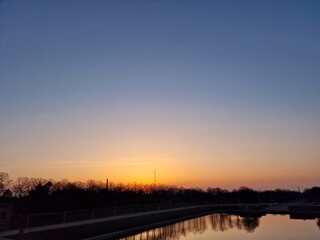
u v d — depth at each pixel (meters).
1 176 75.31
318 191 157.88
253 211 88.81
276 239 38.50
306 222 60.44
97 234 31.78
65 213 30.92
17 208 50.25
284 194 162.00
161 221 53.66
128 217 40.16
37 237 23.44
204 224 57.72
